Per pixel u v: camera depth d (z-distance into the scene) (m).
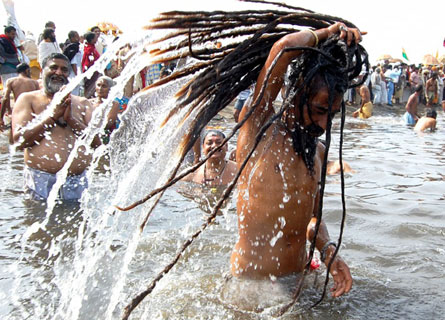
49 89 4.76
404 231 4.03
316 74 2.42
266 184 2.60
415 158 7.76
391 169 6.77
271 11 2.61
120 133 4.74
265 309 2.55
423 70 23.89
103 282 3.01
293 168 2.60
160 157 2.83
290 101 2.37
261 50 2.62
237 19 2.56
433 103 22.03
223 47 2.69
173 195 5.06
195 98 2.61
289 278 2.70
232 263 2.76
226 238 3.81
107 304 2.73
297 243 2.69
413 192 5.41
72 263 3.29
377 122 14.91
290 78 2.51
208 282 2.96
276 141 2.61
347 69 2.41
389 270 3.23
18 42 10.58
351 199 4.98
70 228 3.97
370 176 6.27
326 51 2.44
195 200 4.90
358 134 11.27
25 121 4.69
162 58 2.60
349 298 2.74
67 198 4.78
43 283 2.99
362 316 2.54
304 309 2.57
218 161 5.40
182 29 2.52
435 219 4.39
